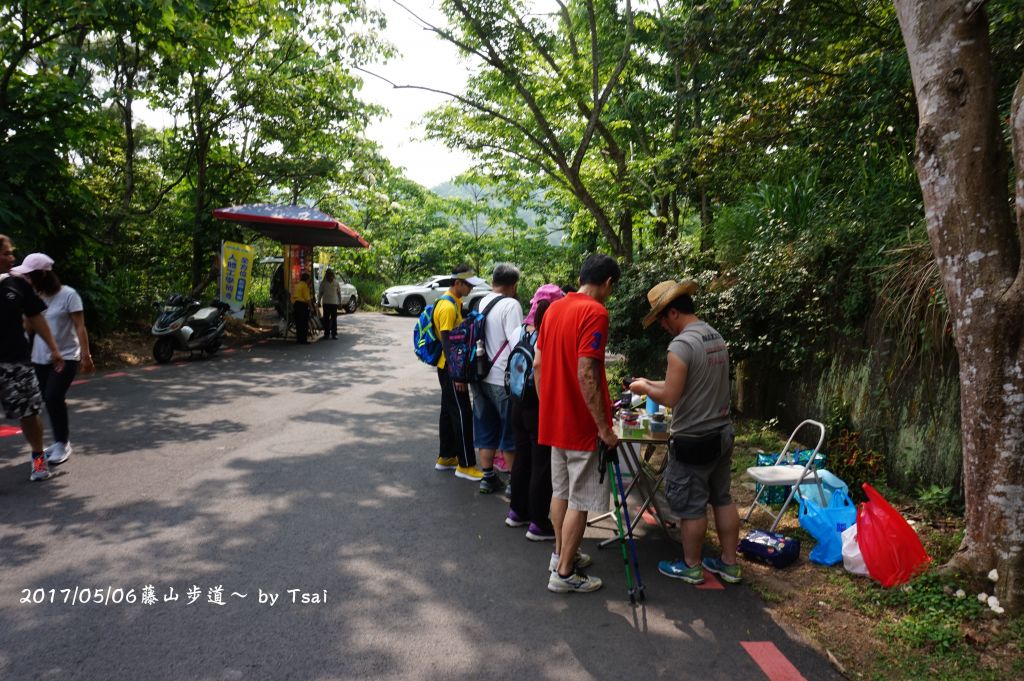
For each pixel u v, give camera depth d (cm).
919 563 398
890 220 605
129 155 1616
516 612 367
